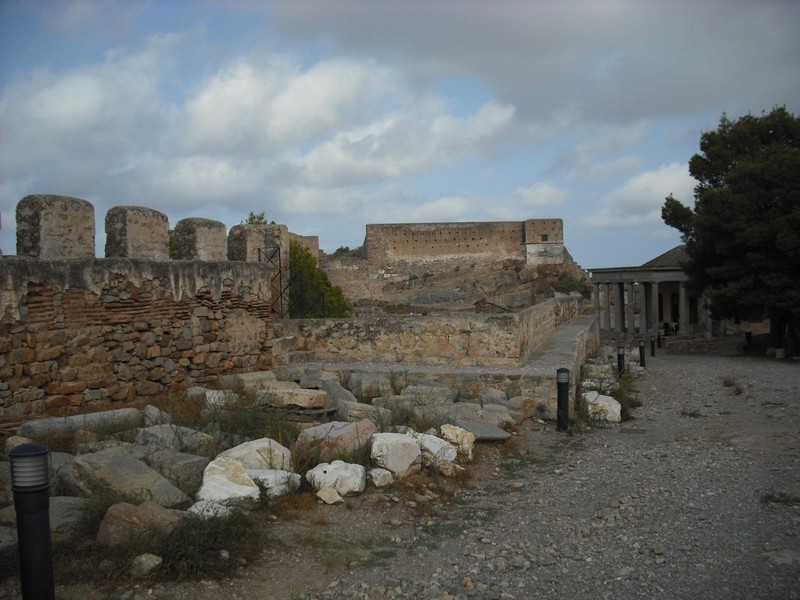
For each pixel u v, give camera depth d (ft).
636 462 34.30
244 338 45.98
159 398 36.88
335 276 254.68
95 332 35.06
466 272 257.96
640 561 21.08
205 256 44.06
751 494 27.81
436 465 30.27
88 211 35.73
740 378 69.97
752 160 110.93
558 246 259.39
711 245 110.93
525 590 19.07
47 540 15.88
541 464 33.96
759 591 18.58
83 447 25.48
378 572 19.92
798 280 99.25
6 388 30.37
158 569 17.88
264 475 24.40
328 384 41.34
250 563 19.35
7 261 30.58
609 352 104.22
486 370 48.55
